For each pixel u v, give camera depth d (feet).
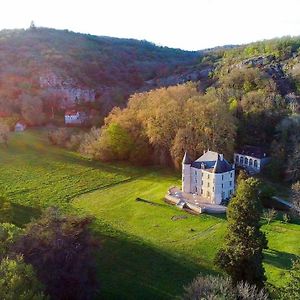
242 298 126.93
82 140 412.36
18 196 285.64
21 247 135.23
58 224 144.46
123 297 159.94
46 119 506.07
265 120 401.49
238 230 145.79
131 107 413.18
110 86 606.14
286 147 351.67
